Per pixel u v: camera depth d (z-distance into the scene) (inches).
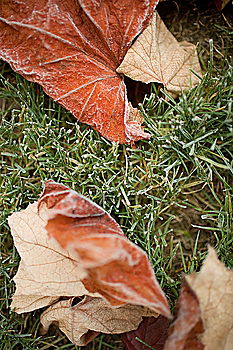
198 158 17.2
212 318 14.4
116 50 16.6
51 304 16.3
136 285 14.5
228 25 17.8
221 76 17.4
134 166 17.5
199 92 17.1
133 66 16.6
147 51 16.7
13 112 17.4
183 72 17.2
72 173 17.1
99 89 16.6
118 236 15.0
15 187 17.2
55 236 14.8
